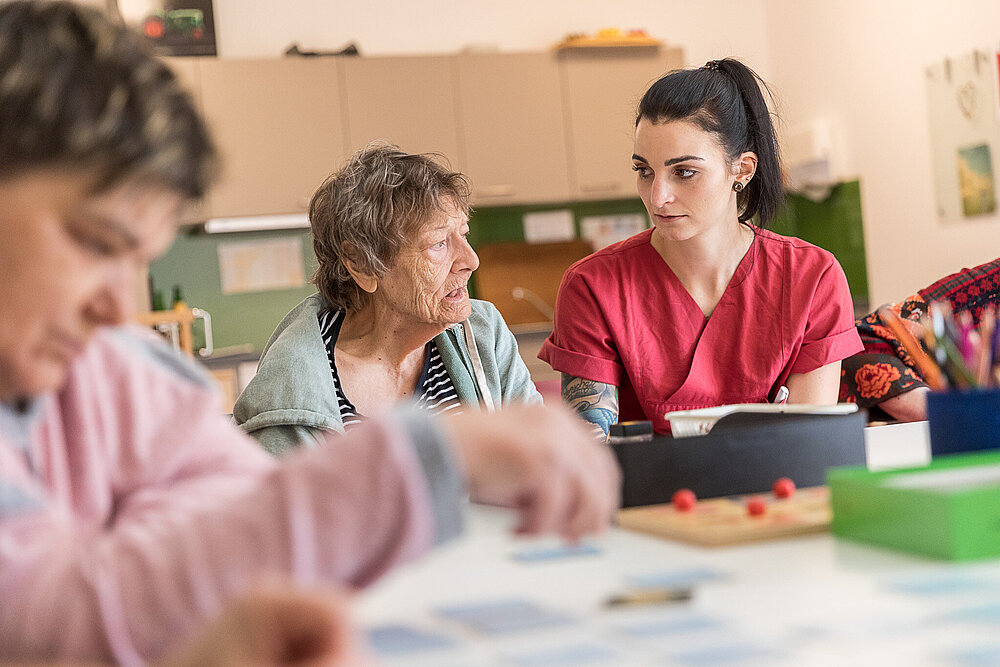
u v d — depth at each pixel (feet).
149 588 1.64
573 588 2.29
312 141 15.14
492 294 16.80
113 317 1.66
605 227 17.43
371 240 5.40
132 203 1.59
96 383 2.26
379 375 5.73
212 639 1.26
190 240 15.96
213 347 16.03
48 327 1.60
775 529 2.76
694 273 6.36
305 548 1.66
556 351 6.49
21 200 1.52
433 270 5.47
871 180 15.51
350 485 1.70
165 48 14.61
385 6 16.07
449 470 1.74
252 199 14.92
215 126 1.85
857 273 16.03
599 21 16.83
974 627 1.86
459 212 5.58
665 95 6.07
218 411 2.51
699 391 6.30
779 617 1.98
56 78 1.54
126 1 14.46
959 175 13.75
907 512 2.52
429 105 15.58
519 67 15.93
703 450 3.38
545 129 16.02
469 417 1.86
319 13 15.83
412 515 1.70
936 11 13.92
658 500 3.32
